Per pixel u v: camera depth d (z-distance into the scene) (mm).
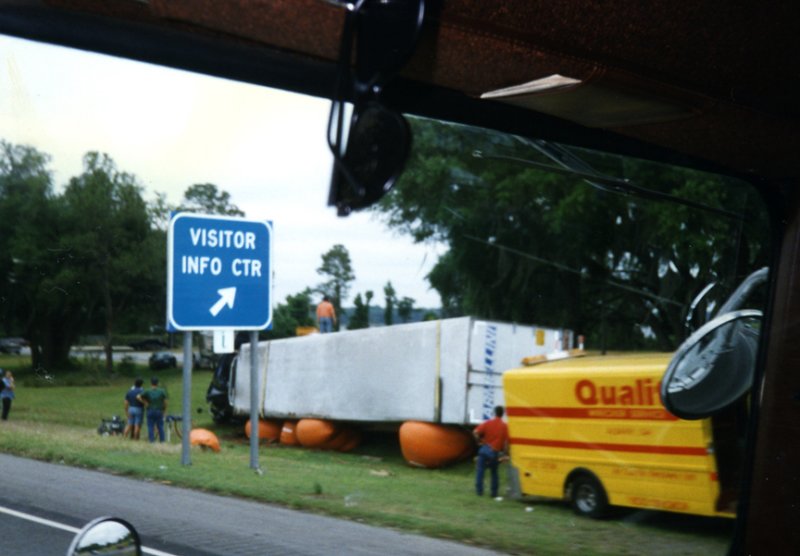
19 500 7426
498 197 10344
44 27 1708
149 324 15211
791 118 2785
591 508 8352
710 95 2568
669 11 2248
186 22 1752
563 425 8891
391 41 1537
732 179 3188
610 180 2877
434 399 15047
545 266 9969
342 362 17125
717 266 3451
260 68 1885
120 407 16719
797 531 3092
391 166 1480
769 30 2418
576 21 2139
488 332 13000
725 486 7340
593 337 8961
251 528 6832
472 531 7355
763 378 3209
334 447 16828
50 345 17750
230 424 19734
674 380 3324
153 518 6945
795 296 3129
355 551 6402
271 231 7531
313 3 1758
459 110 2436
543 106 2479
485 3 2002
